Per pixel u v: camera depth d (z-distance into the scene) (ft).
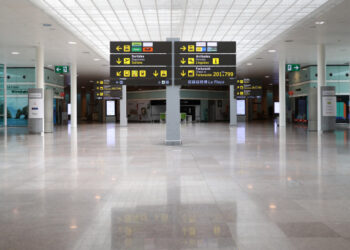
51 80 142.31
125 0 60.59
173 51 59.00
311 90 97.40
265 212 19.01
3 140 69.51
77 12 67.36
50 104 96.37
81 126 139.33
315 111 97.30
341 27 73.15
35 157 42.86
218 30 83.61
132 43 58.75
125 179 28.53
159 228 16.43
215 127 123.54
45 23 68.13
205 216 18.30
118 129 113.50
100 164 36.86
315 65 130.72
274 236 15.30
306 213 18.75
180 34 88.02
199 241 14.75
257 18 72.18
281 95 120.26
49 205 20.72
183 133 89.40
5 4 56.59
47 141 66.74
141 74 58.90
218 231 15.97
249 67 135.13
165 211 19.26
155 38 92.48
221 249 13.91
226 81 59.36
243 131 96.99
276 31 84.38
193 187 25.39
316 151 47.50
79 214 18.84
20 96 135.13
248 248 13.98
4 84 129.90
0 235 15.72
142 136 79.97
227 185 26.03
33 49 97.30
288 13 68.13
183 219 17.80
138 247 14.15
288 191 23.99
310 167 34.17
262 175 30.07
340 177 29.01
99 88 138.62
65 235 15.64
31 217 18.39
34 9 59.21
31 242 14.83
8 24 68.85
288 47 94.94
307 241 14.69
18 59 116.06
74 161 39.22
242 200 21.61
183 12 68.08
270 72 151.53
